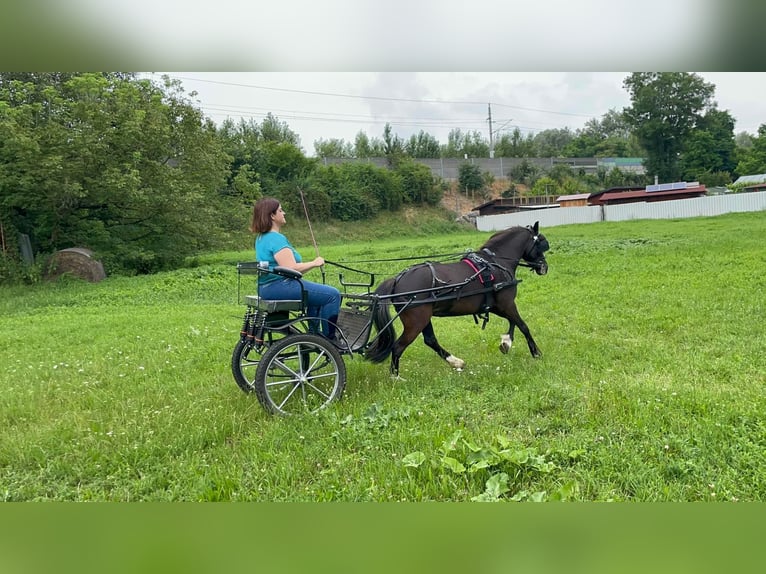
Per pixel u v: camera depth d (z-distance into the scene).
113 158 18.30
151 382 5.57
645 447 3.64
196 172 21.56
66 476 3.58
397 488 3.22
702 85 50.34
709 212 32.88
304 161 44.03
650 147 52.28
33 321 10.27
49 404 4.97
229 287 14.73
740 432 3.80
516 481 3.33
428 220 46.81
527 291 10.74
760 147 52.41
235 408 4.66
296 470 3.52
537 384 5.05
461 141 74.00
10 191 17.53
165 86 21.31
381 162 55.69
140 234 20.45
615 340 6.74
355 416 4.43
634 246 16.31
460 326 8.18
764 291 8.81
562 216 38.56
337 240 39.91
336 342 5.05
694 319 7.35
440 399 4.84
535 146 77.31
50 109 17.62
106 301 13.00
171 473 3.52
